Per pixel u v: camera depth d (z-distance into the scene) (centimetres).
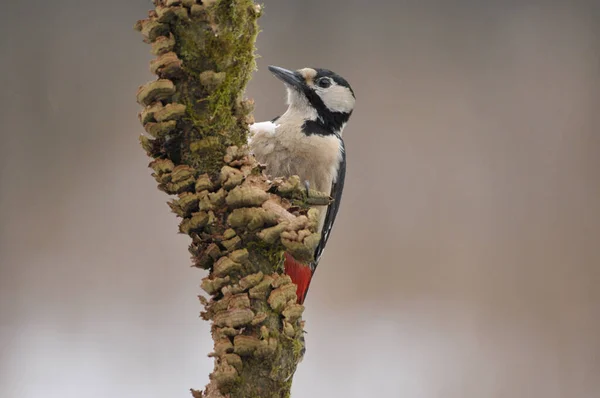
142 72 1177
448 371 1071
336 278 1169
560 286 1155
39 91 1144
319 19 1230
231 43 377
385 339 1105
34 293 1048
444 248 1192
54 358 971
